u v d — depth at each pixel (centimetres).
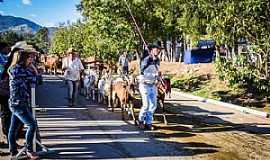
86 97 2011
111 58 2739
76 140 1084
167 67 3338
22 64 862
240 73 1627
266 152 1057
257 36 1525
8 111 973
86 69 2105
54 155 941
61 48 6172
